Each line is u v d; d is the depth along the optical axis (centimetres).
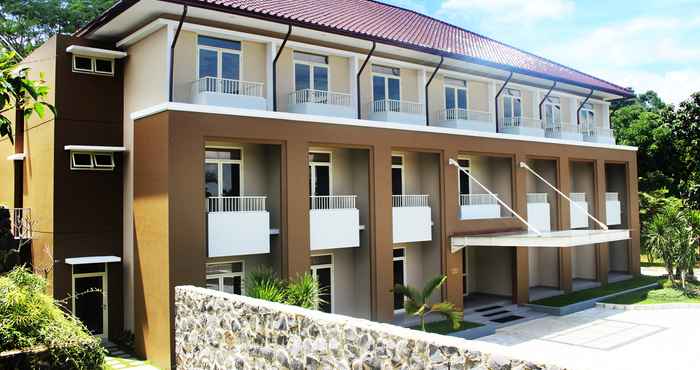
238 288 1483
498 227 1928
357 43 1688
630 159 2580
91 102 1535
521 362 446
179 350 955
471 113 2103
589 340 1450
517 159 2009
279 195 1409
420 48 1752
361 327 586
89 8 3241
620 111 4281
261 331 740
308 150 1434
